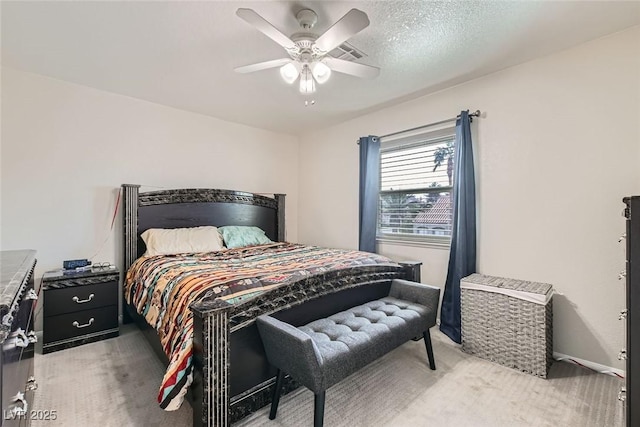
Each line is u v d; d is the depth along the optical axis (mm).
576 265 2230
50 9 1774
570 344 2246
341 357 1499
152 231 3084
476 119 2742
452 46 2203
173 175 3484
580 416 1642
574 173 2232
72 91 2826
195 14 1829
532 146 2424
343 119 3914
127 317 3018
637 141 1995
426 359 2305
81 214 2887
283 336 1457
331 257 2631
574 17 1872
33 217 2652
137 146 3221
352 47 2213
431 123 3072
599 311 2135
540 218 2389
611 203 2088
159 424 1575
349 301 2273
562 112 2281
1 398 855
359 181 3734
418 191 3291
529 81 2432
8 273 1304
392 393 1864
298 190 4789
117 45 2180
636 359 1238
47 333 2367
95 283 2598
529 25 1953
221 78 2723
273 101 3283
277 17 1854
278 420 1617
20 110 2582
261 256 2750
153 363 2221
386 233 3604
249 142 4203
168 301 1843
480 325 2338
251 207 4055
